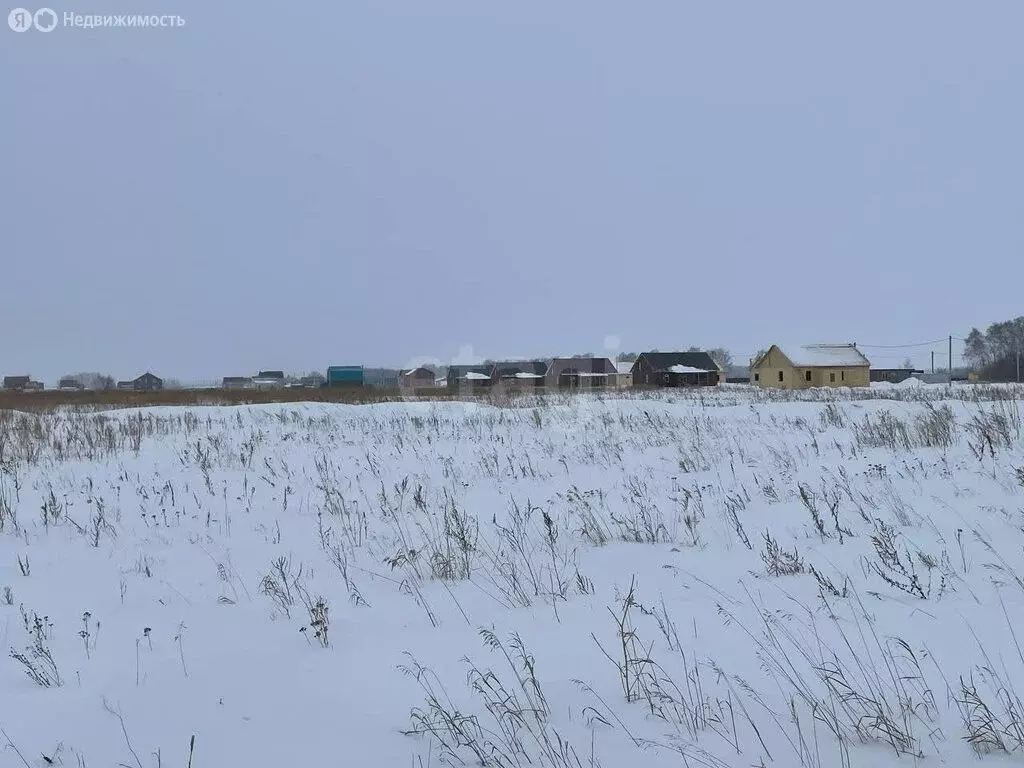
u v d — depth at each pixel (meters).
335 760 3.72
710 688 4.28
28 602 6.53
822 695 4.12
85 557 8.00
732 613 5.39
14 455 14.59
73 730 4.15
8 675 4.98
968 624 4.90
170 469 13.80
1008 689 4.02
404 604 6.11
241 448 15.85
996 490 8.28
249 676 4.78
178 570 7.42
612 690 4.32
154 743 3.96
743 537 7.29
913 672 4.31
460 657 4.93
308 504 10.43
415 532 8.44
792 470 10.77
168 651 5.29
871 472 9.71
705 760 3.54
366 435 18.39
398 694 4.44
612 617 5.46
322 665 4.91
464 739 3.85
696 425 16.78
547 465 12.70
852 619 5.16
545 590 6.18
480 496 10.40
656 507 8.79
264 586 6.64
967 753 3.51
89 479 12.04
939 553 6.36
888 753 3.54
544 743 3.76
